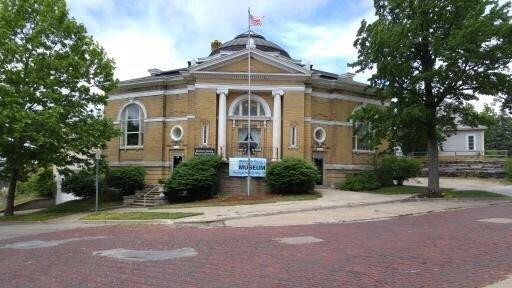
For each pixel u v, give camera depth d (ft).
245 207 78.89
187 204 92.12
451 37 85.87
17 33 89.04
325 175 115.85
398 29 89.25
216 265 32.50
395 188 107.96
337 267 31.42
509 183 134.72
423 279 27.94
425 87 94.48
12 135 83.10
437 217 61.52
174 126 115.75
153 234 50.34
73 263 34.19
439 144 101.14
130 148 120.26
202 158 101.91
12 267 33.76
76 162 98.32
